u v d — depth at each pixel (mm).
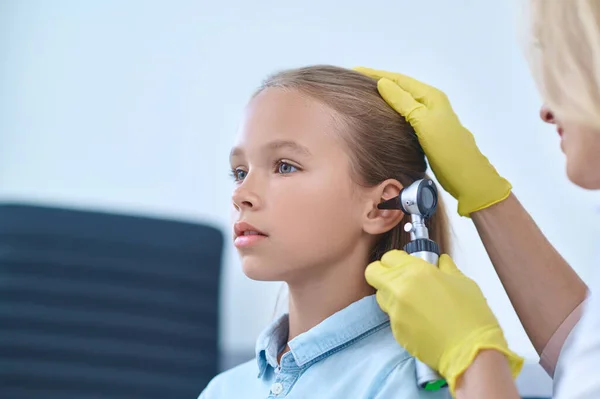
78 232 1562
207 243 1639
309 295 1044
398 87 1112
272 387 1021
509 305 1748
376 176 1053
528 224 1098
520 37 896
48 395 1529
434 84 2131
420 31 2176
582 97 814
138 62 2459
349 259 1037
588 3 821
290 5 2379
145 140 2426
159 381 1587
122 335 1574
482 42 2082
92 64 2480
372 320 1020
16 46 2506
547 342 1064
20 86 2486
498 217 1092
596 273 826
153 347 1590
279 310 1371
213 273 1643
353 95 1080
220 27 2430
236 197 1007
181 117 2420
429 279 940
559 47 833
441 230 1146
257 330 2180
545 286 1074
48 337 1537
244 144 1041
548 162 1946
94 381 1553
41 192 2432
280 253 996
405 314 937
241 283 2221
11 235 1532
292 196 1000
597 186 857
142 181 2410
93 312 1562
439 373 924
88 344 1557
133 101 2445
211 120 2404
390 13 2234
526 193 1945
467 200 1095
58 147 2451
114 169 2428
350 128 1046
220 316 1657
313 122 1031
